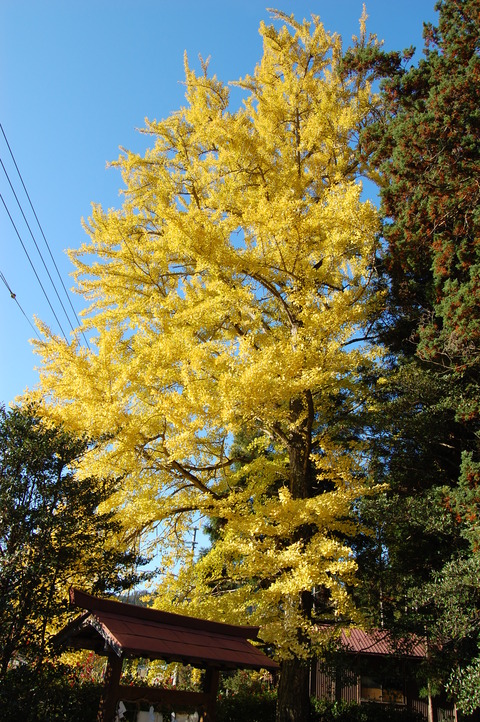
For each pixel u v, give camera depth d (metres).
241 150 8.38
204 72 9.38
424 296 10.05
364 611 8.20
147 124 9.29
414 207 8.85
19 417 5.33
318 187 9.63
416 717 10.49
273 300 9.08
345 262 8.23
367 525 8.84
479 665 6.44
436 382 8.94
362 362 8.06
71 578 5.43
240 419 6.61
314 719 9.99
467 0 10.24
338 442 9.04
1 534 4.78
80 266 8.28
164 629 4.80
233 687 11.22
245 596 6.95
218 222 8.13
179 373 6.83
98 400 6.41
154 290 8.41
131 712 4.42
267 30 9.91
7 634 4.56
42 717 4.37
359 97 10.18
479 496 7.02
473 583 6.66
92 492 5.46
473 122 8.59
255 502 7.56
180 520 7.93
